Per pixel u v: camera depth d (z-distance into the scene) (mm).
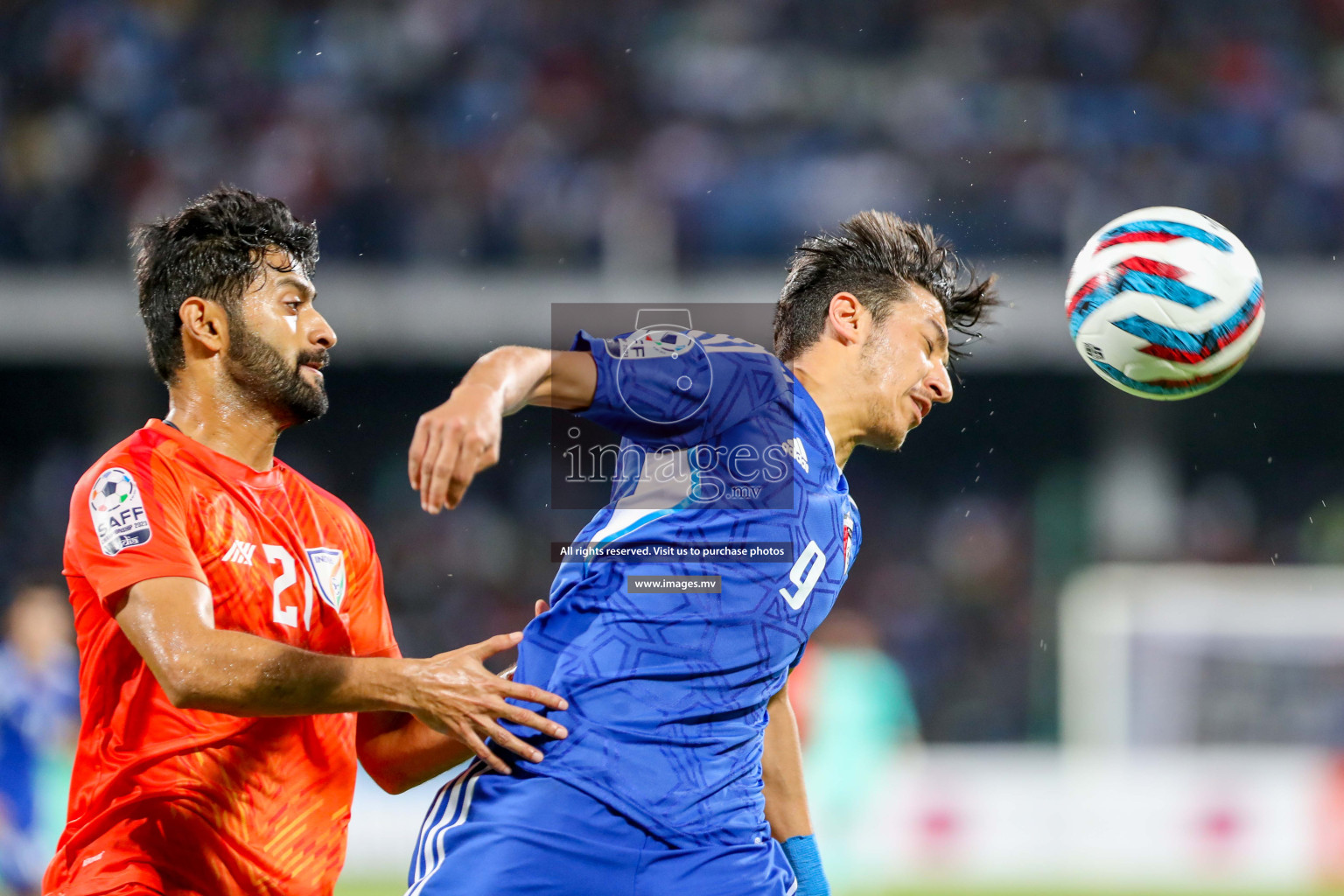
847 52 74188
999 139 69938
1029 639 62406
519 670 11516
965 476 66375
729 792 11523
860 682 36812
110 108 67562
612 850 10969
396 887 38562
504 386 9914
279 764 12141
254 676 10992
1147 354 13156
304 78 70062
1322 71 73500
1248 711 50156
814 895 13656
